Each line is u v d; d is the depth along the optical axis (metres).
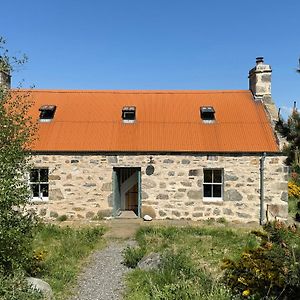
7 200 7.97
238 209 17.34
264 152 17.11
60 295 8.55
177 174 17.45
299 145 6.41
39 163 17.48
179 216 17.48
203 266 10.01
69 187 17.53
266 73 20.00
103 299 8.42
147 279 9.11
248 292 7.41
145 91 21.05
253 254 8.03
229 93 20.69
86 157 17.52
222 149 17.30
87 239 13.59
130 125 18.61
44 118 18.92
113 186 17.53
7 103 9.94
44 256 10.71
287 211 17.17
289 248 6.57
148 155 17.47
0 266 7.92
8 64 10.73
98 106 19.83
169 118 18.98
